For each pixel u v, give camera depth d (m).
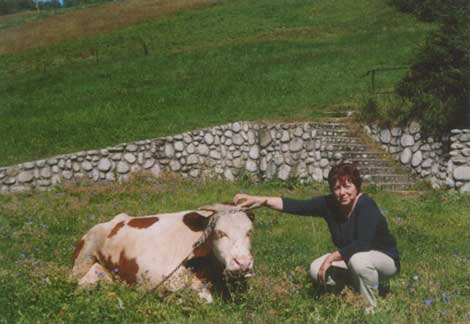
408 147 25.64
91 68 41.44
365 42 41.53
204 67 38.41
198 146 25.62
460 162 23.45
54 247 12.87
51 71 43.44
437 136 25.03
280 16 53.66
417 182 24.64
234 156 26.03
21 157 25.55
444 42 26.38
